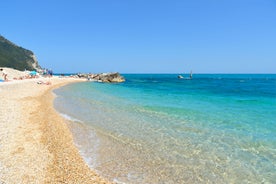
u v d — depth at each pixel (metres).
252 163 9.52
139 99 28.78
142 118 17.25
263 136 12.95
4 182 7.13
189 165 9.34
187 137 12.75
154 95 34.38
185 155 10.30
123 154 10.34
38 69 150.25
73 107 21.41
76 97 29.20
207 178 8.33
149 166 9.20
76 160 9.46
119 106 22.59
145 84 69.94
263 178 8.32
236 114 19.12
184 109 21.36
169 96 33.12
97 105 22.97
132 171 8.76
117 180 8.05
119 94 35.03
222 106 23.50
